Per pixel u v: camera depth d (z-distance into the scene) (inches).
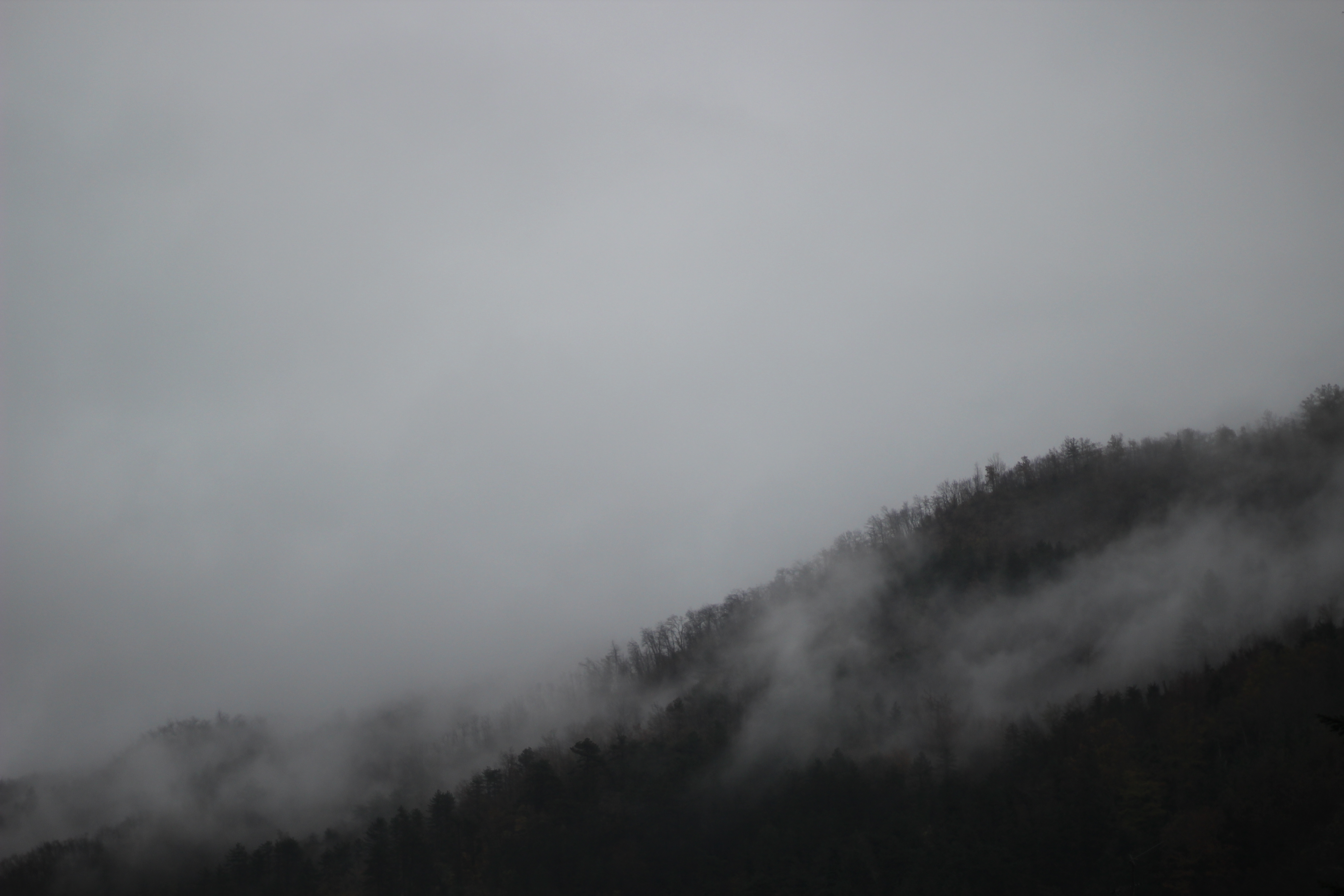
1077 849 4867.1
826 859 5403.5
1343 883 3932.1
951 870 4931.1
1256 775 4766.2
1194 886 4389.8
